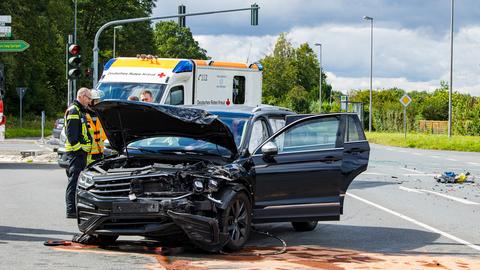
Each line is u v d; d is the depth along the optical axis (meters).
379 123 71.06
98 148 12.48
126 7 82.00
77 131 12.06
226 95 23.02
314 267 8.31
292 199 10.08
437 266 8.68
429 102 89.44
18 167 23.44
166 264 8.25
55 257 8.57
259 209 9.82
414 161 29.86
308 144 10.31
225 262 8.51
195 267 8.11
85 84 80.69
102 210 9.03
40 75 76.25
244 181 9.52
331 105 94.50
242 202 9.45
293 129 10.21
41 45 63.47
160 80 21.11
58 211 13.18
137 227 9.00
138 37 81.88
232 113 10.52
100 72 28.75
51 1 64.25
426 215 13.61
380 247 10.09
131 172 9.13
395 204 15.27
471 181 20.77
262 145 9.98
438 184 20.02
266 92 103.62
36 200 14.81
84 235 9.52
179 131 9.79
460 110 61.38
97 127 12.46
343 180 10.44
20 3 60.62
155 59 21.70
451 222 12.74
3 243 9.57
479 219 13.16
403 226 12.22
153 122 9.69
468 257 9.41
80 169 12.09
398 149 41.16
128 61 21.86
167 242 9.84
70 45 23.86
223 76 22.84
